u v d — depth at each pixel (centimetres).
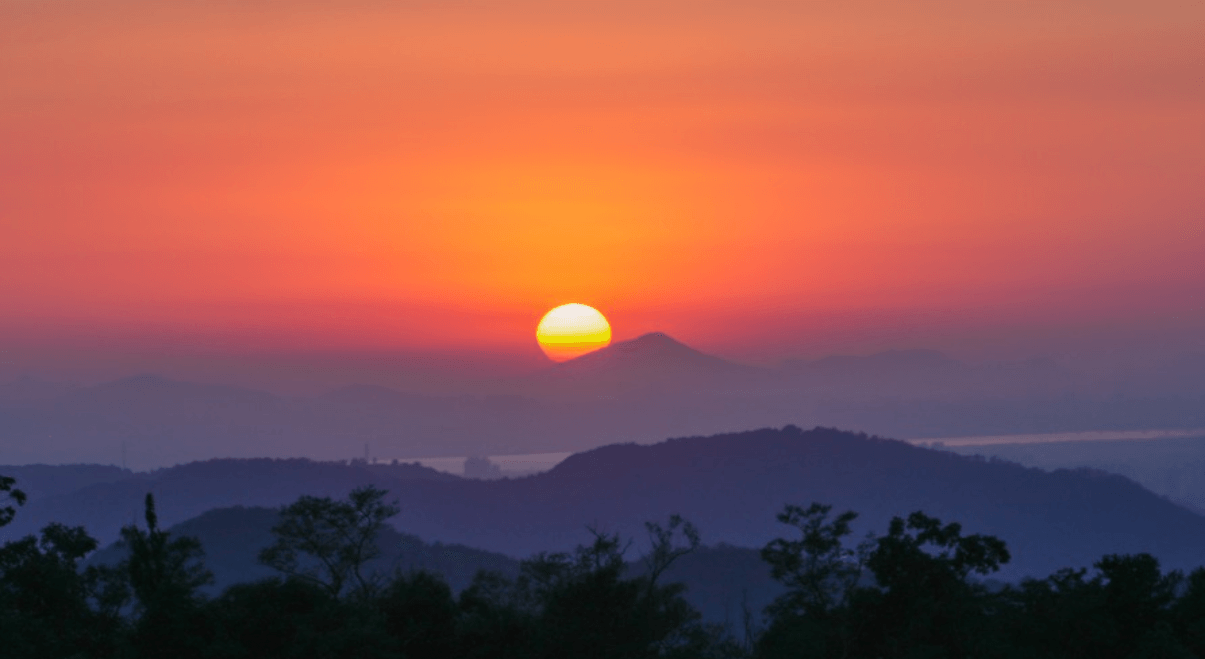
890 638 8838
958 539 9006
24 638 8094
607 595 9094
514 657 8600
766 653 9694
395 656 7775
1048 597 8869
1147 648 8062
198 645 7431
